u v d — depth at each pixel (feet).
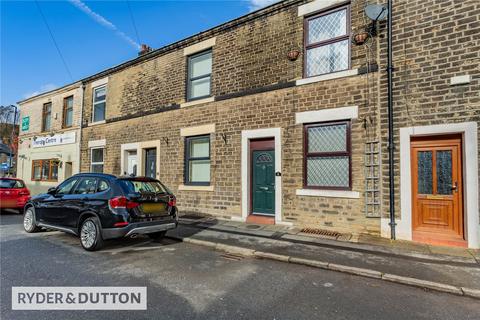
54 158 51.83
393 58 21.56
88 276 14.40
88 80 46.93
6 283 13.42
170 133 34.81
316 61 25.35
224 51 30.53
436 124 19.88
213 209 30.12
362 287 13.52
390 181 21.07
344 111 23.15
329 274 15.17
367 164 22.02
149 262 16.76
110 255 18.06
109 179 19.67
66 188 22.15
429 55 20.35
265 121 27.12
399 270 15.10
